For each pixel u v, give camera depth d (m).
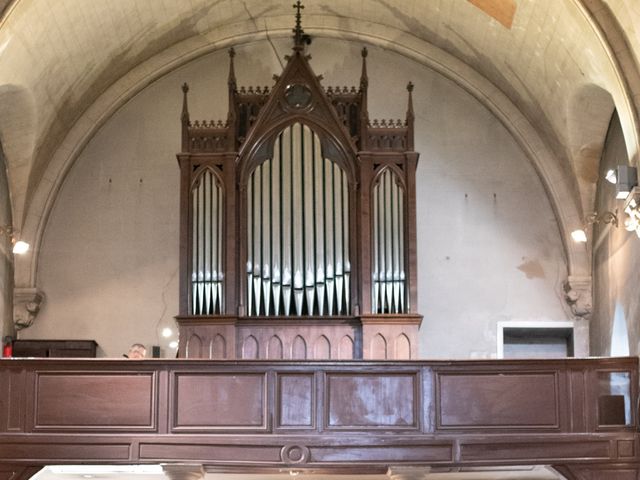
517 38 18.41
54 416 16.14
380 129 18.64
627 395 16.25
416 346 17.94
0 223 18.97
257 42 20.53
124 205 20.06
